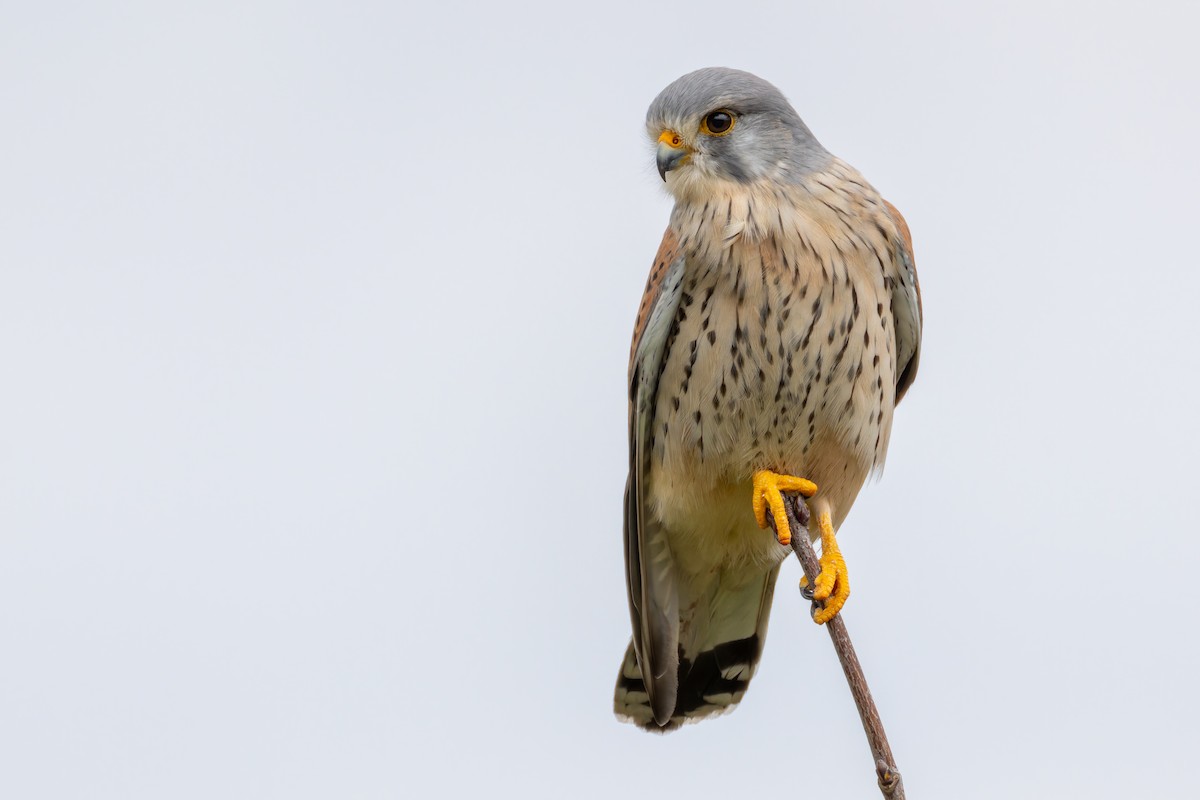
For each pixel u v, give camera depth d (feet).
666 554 36.45
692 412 33.60
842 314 32.37
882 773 26.32
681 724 37.47
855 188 33.32
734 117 32.83
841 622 27.81
